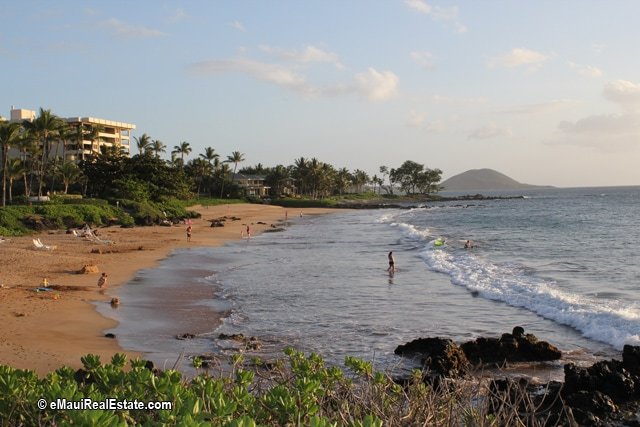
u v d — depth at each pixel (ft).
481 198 601.21
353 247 142.20
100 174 258.16
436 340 43.98
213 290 78.79
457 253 121.39
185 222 239.30
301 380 13.51
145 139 343.05
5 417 11.48
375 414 12.75
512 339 44.34
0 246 127.24
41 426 11.02
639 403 32.19
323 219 280.51
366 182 655.76
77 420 9.07
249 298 72.74
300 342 50.42
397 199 608.19
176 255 123.75
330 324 57.62
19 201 219.41
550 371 40.86
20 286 75.66
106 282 83.51
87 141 337.52
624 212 266.57
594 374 34.22
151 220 219.82
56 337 50.80
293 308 66.18
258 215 304.30
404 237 168.96
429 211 348.38
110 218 206.69
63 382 14.15
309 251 133.80
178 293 76.13
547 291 71.10
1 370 13.11
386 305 67.26
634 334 49.26
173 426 9.82
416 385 15.21
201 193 417.90
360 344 49.44
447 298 70.90
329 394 14.19
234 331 54.95
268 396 12.37
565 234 160.04
